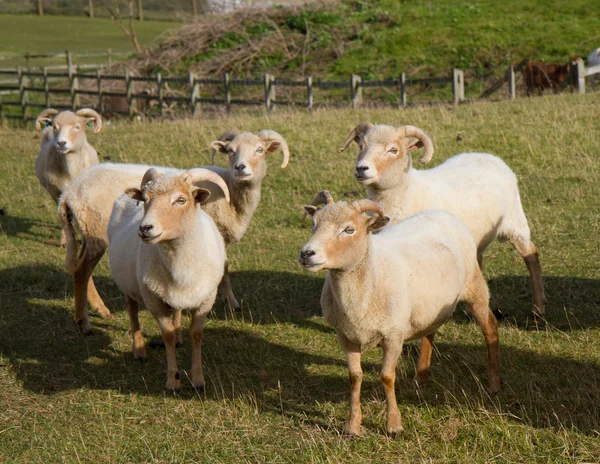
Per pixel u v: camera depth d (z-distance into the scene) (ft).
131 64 95.71
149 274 17.97
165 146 46.93
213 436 16.31
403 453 15.29
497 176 22.13
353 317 15.24
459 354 19.66
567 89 62.03
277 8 97.50
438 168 22.77
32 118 79.25
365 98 75.31
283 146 24.70
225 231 24.09
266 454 15.52
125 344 21.61
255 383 18.88
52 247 31.19
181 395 18.35
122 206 20.93
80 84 91.71
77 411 17.69
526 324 21.63
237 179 23.20
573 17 84.64
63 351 21.16
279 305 24.22
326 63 85.61
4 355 20.84
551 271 25.48
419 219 17.98
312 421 16.85
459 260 17.12
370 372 19.24
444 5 95.45
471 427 16.05
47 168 31.99
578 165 37.19
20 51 131.64
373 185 20.66
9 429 16.84
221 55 92.07
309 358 20.24
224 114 63.87
